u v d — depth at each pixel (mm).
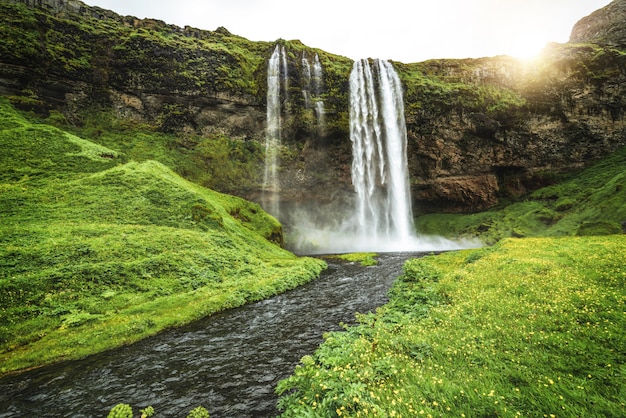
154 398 8922
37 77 47406
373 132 69875
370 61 71938
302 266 30188
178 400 8734
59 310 15727
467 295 12297
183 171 52250
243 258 28781
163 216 31062
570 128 69812
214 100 59844
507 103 69812
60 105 49438
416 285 16609
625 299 8836
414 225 74438
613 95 68062
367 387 5793
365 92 69750
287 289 23516
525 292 11383
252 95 62438
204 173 54844
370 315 11508
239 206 45469
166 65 57344
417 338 8211
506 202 72688
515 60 77438
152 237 25984
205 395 8906
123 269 20594
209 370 10562
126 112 54562
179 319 16281
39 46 47531
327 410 5227
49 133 38406
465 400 5055
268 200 63438
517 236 58188
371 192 70625
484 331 7992
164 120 56688
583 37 111875
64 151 36719
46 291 16844
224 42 69625
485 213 71688
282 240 46781
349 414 5035
